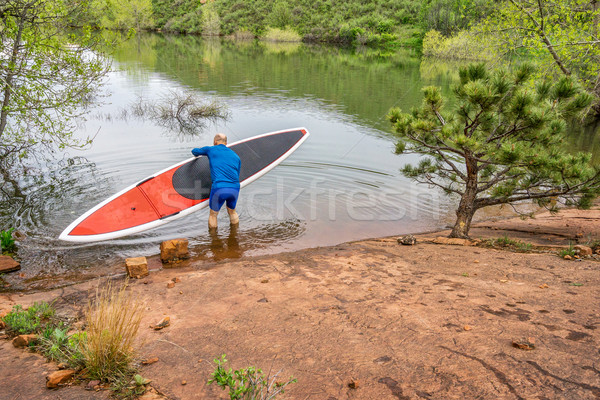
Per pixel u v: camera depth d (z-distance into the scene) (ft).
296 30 180.55
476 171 19.19
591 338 8.66
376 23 166.61
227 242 19.15
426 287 12.75
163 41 150.10
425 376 7.67
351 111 49.67
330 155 32.81
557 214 24.77
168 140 36.01
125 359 8.14
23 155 28.63
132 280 14.39
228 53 117.19
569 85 17.21
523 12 32.86
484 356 8.20
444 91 62.39
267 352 8.95
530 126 16.53
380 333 9.61
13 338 9.80
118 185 25.14
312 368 8.21
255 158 27.48
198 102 47.80
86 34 24.67
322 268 15.16
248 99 55.21
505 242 18.11
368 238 20.24
